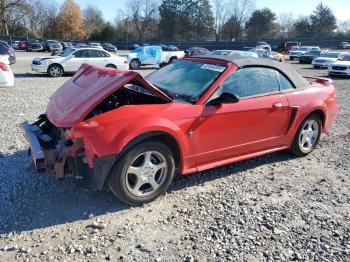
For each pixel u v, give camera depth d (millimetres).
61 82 14094
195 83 4168
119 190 3473
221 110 3979
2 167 4473
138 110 3535
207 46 63594
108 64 17375
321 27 86500
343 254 3051
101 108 3771
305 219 3562
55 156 3471
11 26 74125
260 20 83688
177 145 3748
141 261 2855
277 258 2957
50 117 3678
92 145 3217
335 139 6359
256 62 4488
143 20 90812
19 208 3535
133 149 3422
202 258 2914
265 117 4453
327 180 4531
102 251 2955
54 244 3020
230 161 4320
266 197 3986
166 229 3297
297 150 5164
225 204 3775
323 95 5273
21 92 10688
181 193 3988
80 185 3482
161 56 22734
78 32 81625
